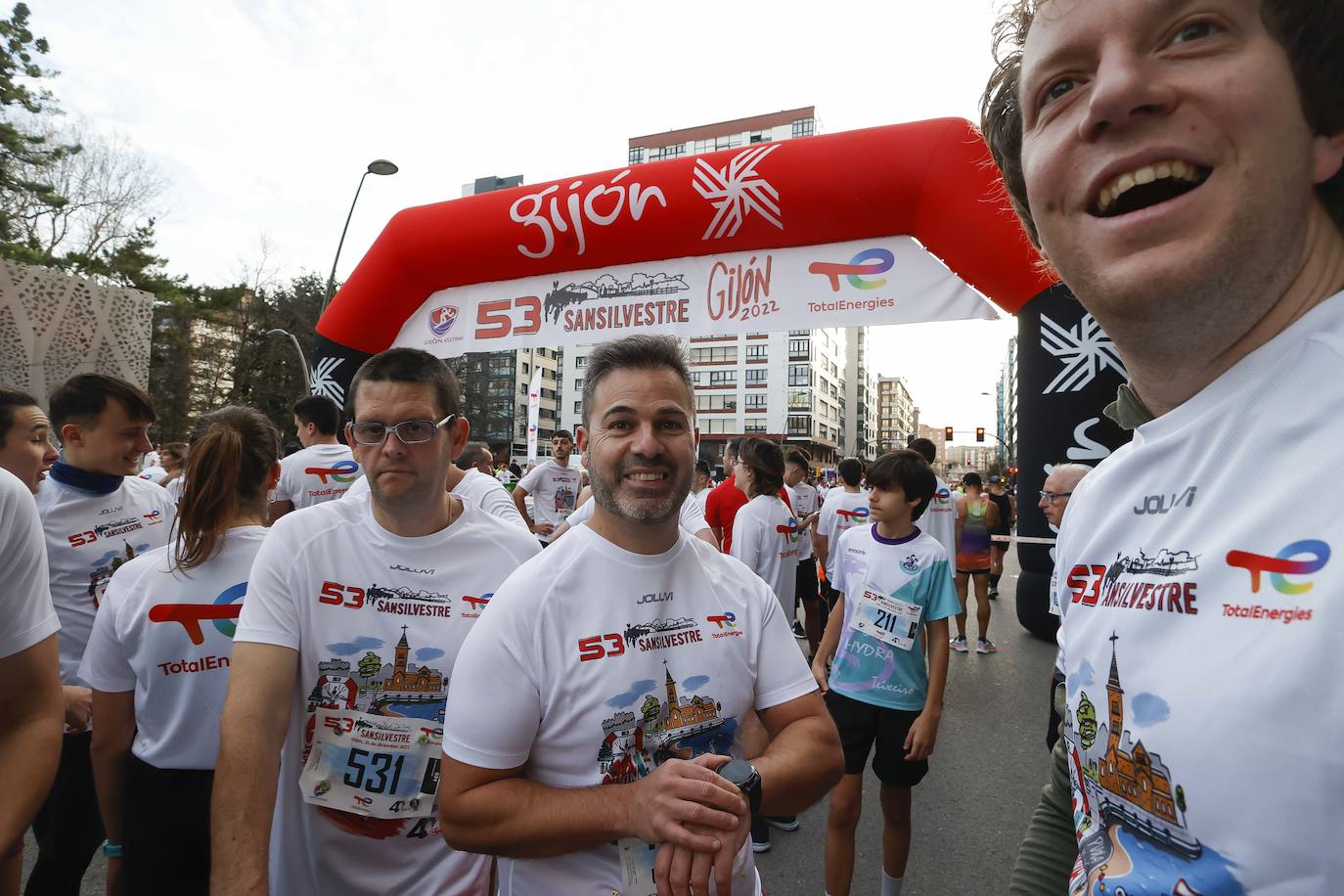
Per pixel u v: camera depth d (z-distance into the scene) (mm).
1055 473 3418
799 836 3244
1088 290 882
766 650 1471
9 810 1313
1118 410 1200
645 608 1331
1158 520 806
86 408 2564
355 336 6074
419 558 1745
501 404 66312
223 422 2051
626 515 1322
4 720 1418
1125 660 781
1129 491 878
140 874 1838
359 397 1732
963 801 3488
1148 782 716
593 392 1412
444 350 5973
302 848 1627
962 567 6746
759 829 3074
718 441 66500
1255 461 704
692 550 1466
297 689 1638
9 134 17188
